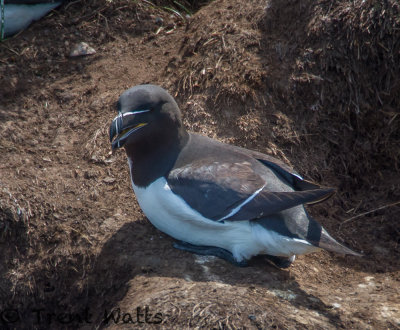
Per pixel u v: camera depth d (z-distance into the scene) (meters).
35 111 11.47
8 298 9.33
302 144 10.59
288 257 8.55
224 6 12.22
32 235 9.48
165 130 8.27
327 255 9.30
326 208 10.13
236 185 7.88
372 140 10.84
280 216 7.85
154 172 8.29
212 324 7.09
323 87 10.74
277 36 11.35
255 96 10.74
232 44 11.33
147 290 7.85
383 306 7.87
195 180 8.01
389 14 10.61
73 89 11.80
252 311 7.25
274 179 8.30
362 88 10.77
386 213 10.19
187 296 7.49
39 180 10.05
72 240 9.33
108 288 8.75
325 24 10.88
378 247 9.60
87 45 12.59
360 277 8.91
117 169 10.27
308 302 7.77
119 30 12.93
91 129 11.00
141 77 11.79
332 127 10.78
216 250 8.47
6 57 12.30
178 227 8.40
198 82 11.02
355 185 10.65
